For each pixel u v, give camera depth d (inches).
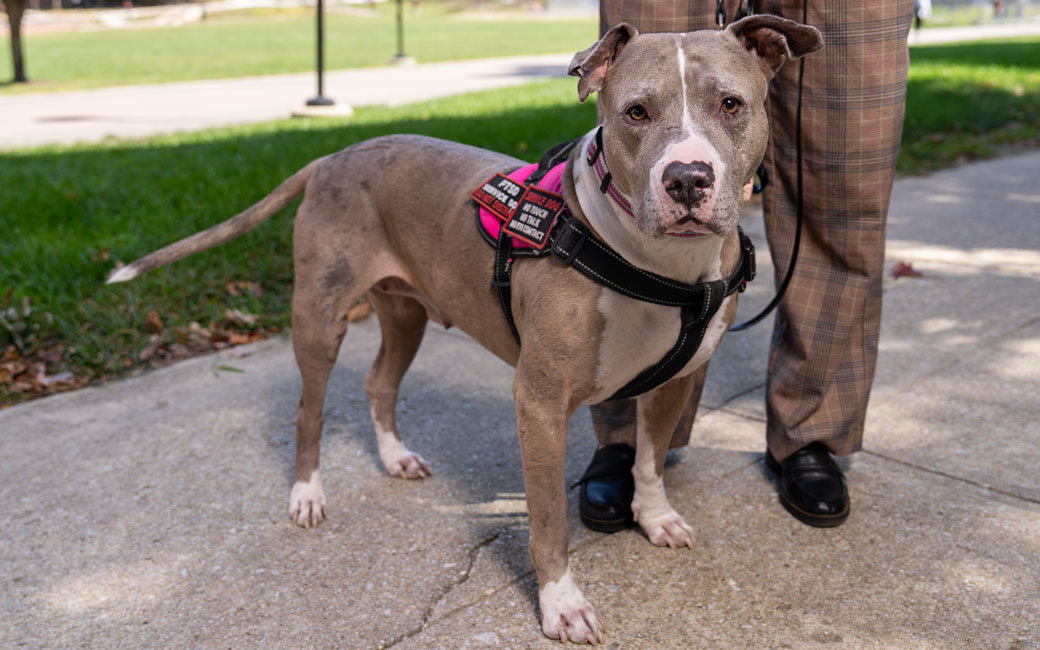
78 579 105.3
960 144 343.6
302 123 413.1
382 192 111.6
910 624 92.7
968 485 117.9
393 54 939.3
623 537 111.5
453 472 128.3
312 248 113.0
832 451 118.0
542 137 322.7
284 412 148.2
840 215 108.9
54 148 368.8
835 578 100.9
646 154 78.4
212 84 669.3
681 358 93.5
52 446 137.4
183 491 124.3
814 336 112.9
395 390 128.5
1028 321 170.1
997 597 96.2
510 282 95.7
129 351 170.4
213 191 253.9
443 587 102.3
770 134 112.1
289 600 100.7
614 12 110.7
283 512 119.0
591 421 142.0
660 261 86.3
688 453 130.3
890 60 102.3
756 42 86.2
